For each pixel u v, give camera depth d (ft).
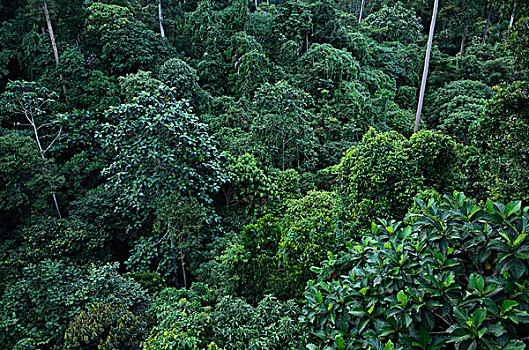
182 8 84.07
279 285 20.70
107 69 53.78
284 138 42.96
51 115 44.98
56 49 49.24
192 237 29.63
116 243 37.91
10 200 32.37
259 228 23.18
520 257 7.98
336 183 38.68
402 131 59.67
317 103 57.67
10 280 28.68
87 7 56.39
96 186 43.42
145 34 55.98
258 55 58.54
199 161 33.19
